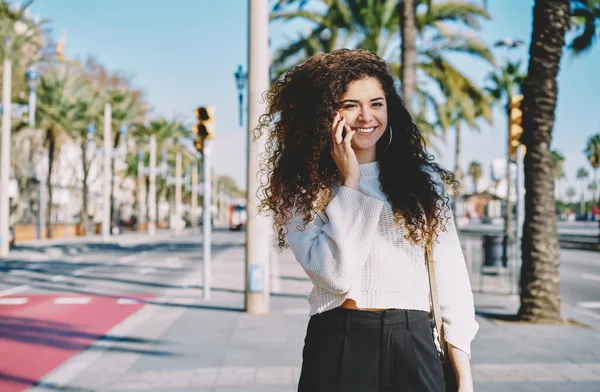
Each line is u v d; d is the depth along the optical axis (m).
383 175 1.97
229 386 5.93
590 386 5.84
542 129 9.38
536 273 9.34
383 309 1.85
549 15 9.40
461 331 1.90
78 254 29.53
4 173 27.09
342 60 2.03
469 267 18.95
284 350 7.46
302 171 1.98
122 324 9.41
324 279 1.81
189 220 107.81
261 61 9.95
